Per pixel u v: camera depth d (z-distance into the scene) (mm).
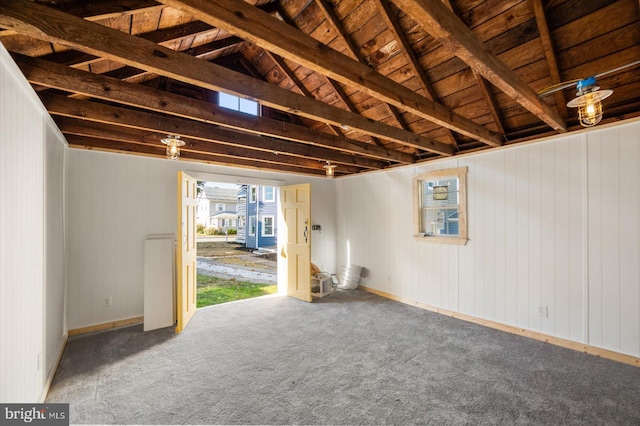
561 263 3109
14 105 1708
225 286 6129
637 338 2654
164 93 2195
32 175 2068
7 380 1596
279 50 1442
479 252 3799
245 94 1890
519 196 3430
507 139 3455
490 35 2525
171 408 2100
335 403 2148
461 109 3324
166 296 3746
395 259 4945
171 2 1105
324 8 2818
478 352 2957
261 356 2883
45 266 2404
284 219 5375
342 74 1708
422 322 3834
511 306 3488
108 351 3000
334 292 5398
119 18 1946
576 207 3012
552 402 2143
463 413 2031
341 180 6109
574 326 3020
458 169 4012
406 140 3188
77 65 2180
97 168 3676
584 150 2961
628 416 1983
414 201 4617
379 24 2838
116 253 3773
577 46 2348
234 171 4887
